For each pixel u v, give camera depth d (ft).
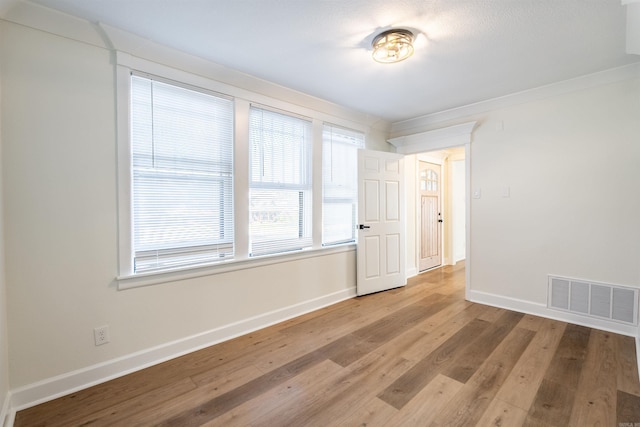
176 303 7.39
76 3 5.48
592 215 8.86
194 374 6.55
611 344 7.75
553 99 9.43
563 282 9.37
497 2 5.53
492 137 10.75
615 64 8.04
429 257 17.28
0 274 5.07
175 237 7.51
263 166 9.25
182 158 7.59
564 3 5.54
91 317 6.25
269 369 6.73
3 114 5.38
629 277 8.32
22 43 5.55
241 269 8.60
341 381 6.26
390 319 9.66
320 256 10.87
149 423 5.09
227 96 8.33
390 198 13.12
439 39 6.79
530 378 6.28
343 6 5.67
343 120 11.76
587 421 5.02
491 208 10.82
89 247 6.23
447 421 5.08
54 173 5.86
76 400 5.69
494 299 10.82
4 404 5.03
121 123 6.58
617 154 8.43
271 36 6.71
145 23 6.16
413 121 13.08
